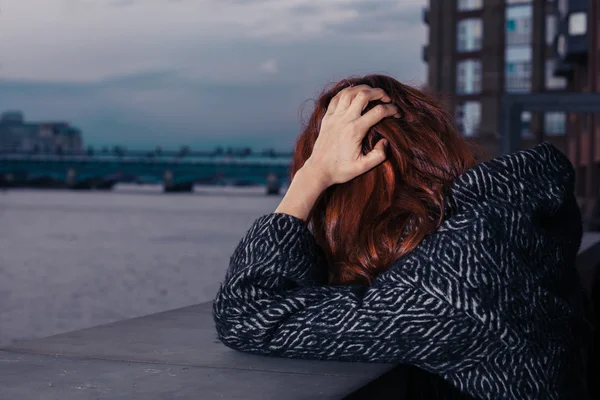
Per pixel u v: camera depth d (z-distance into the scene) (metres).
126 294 28.78
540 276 1.58
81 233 67.56
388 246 1.67
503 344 1.51
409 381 1.67
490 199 1.63
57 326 22.09
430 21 60.12
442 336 1.52
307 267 1.65
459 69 59.59
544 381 1.53
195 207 134.62
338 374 1.52
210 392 1.39
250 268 1.64
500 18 58.38
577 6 43.09
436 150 1.68
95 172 164.00
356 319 1.56
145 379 1.49
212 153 151.38
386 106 1.70
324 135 1.72
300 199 1.69
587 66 47.19
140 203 155.75
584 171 46.91
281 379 1.48
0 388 1.42
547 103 17.00
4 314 24.31
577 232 1.75
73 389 1.41
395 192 1.67
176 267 38.50
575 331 1.69
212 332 2.06
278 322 1.63
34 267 39.56
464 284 1.51
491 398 1.53
